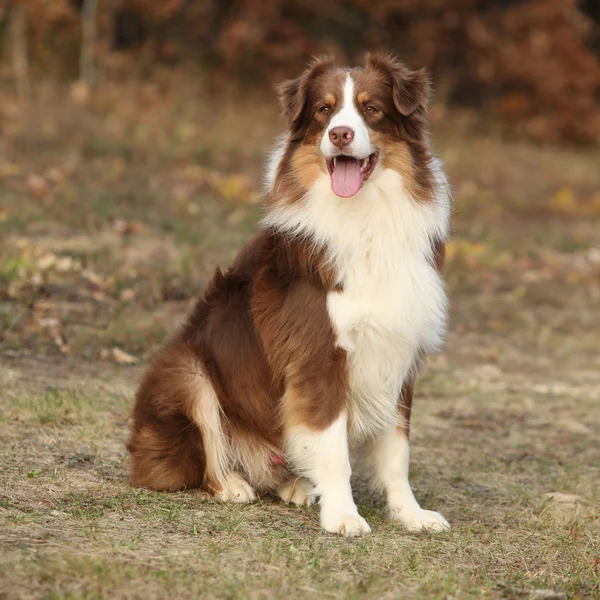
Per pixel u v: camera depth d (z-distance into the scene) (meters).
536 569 6.95
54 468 8.11
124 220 17.61
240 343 7.89
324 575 6.24
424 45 36.38
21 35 28.20
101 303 13.52
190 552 6.42
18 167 19.88
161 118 26.52
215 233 18.00
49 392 10.20
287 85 8.04
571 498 8.82
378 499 8.55
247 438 7.95
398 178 7.64
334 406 7.47
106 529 6.75
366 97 7.57
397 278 7.49
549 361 14.45
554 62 37.19
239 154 24.72
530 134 36.38
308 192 7.64
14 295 13.20
